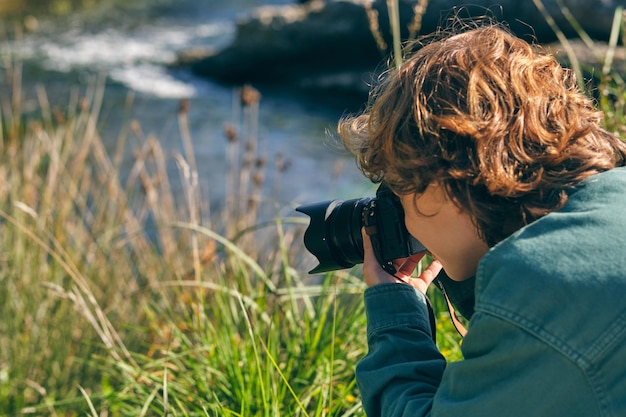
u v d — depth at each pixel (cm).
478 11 589
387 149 128
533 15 788
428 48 134
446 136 124
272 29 1037
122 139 410
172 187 634
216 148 774
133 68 1117
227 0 1543
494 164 121
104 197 407
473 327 119
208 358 256
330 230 158
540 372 113
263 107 945
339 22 1005
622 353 111
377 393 142
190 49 1141
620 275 112
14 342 328
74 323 334
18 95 421
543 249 116
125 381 271
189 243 366
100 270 359
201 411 228
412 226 135
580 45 753
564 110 128
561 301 113
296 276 295
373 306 148
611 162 130
